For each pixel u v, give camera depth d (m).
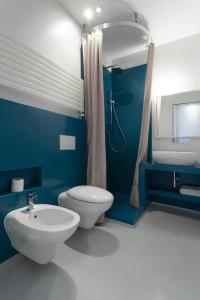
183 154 1.99
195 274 1.20
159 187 2.49
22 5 1.49
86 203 1.51
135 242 1.58
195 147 2.27
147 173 2.48
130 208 2.24
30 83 1.47
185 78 2.33
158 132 2.48
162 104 2.46
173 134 2.39
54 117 1.70
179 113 2.36
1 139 1.25
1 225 1.26
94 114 1.97
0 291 1.05
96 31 1.97
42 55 1.58
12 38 1.33
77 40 2.11
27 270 1.22
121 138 2.76
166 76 2.44
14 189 1.36
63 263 1.29
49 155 1.65
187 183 2.30
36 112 1.52
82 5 1.87
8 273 1.19
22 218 1.17
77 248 1.48
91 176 1.99
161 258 1.36
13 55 1.34
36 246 1.11
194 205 2.27
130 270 1.23
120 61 2.80
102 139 1.97
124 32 2.11
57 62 1.83
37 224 1.10
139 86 2.59
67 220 1.26
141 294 1.04
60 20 1.87
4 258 1.29
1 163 1.25
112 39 2.28
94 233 1.72
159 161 2.15
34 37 1.59
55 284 1.11
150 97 2.27
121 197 2.63
